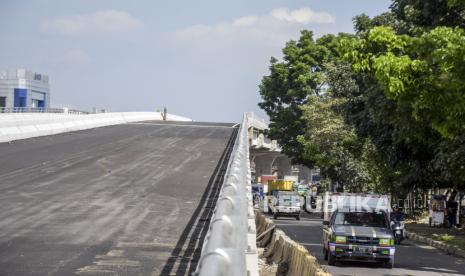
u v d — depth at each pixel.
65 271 9.54
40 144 35.78
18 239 12.06
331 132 59.25
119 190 20.03
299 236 34.09
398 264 23.05
